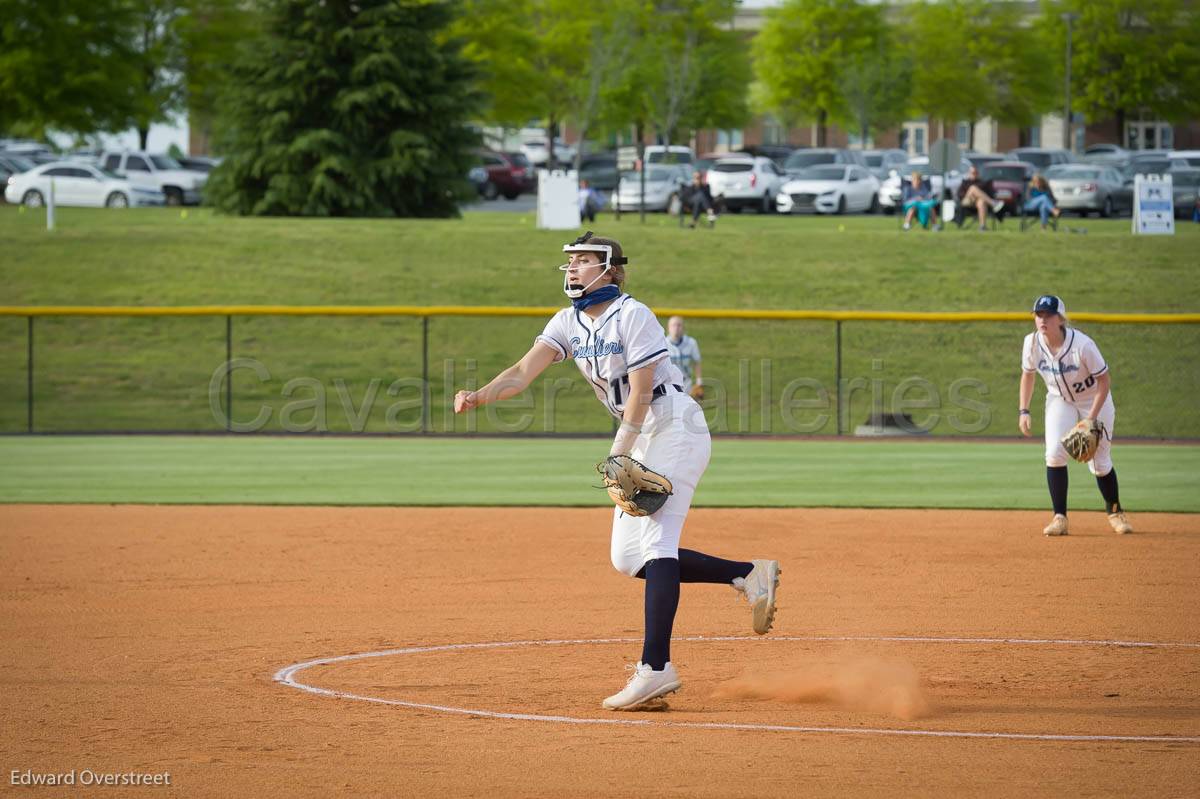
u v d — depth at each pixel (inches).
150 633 1250.6
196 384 3821.4
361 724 929.5
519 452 2910.9
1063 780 797.2
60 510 2095.2
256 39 6171.3
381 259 4808.1
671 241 4997.5
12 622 1299.2
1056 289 4448.8
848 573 1574.8
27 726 922.7
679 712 969.5
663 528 989.8
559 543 1793.8
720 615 1344.7
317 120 6097.4
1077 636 1243.2
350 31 5949.8
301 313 3282.5
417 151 5979.3
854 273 4621.1
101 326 4190.5
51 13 7696.9
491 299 4453.7
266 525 1947.6
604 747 868.6
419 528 1921.8
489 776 804.6
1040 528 1924.2
